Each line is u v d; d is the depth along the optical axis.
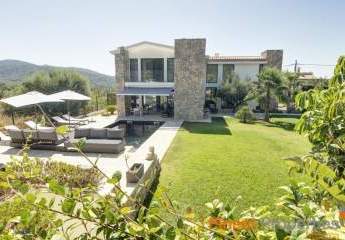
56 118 23.61
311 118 2.77
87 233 1.70
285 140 18.22
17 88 34.72
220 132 20.91
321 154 2.52
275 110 34.66
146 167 10.34
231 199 8.66
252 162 12.82
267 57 34.00
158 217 1.79
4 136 18.12
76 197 1.70
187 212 1.99
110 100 37.00
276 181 10.24
